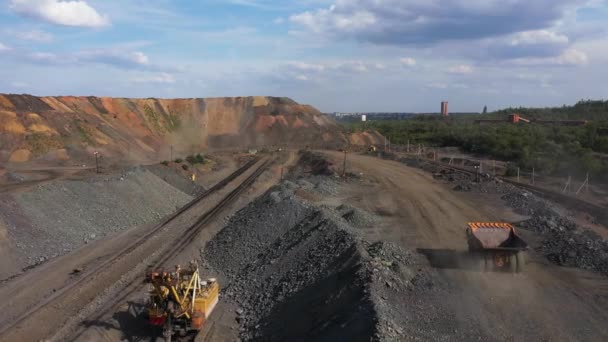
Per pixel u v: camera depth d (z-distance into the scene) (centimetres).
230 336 1717
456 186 4081
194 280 1672
